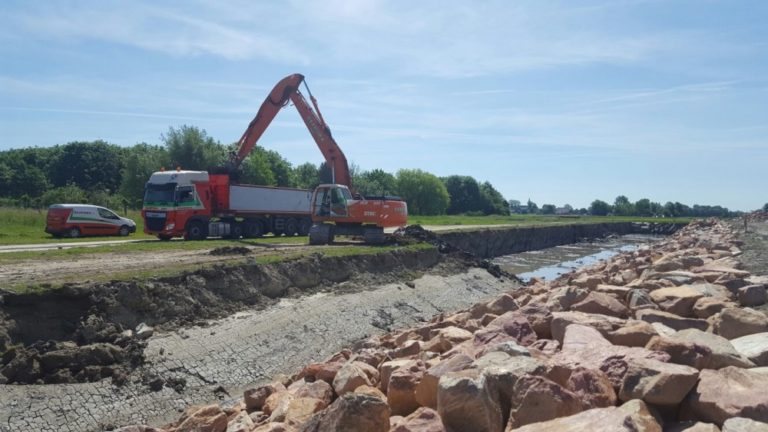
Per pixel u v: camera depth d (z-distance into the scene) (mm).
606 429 3436
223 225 28000
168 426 6859
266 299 15688
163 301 12953
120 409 9688
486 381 4297
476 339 6375
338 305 16688
